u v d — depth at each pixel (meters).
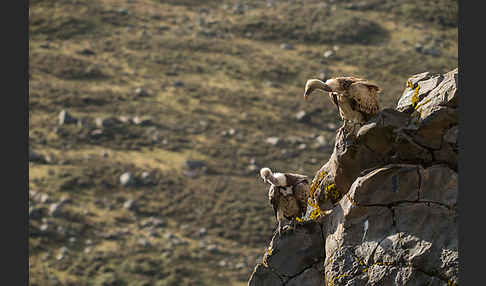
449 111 24.12
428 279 22.39
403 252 23.27
